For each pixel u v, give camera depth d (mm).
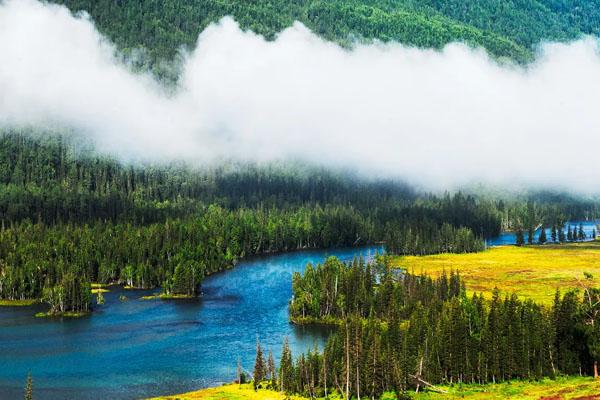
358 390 169875
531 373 183250
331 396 172375
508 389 171750
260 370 183375
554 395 156625
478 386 177875
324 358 177500
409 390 175250
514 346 183750
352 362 175250
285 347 182750
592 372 183625
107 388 180750
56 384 183875
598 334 180875
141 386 182500
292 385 176000
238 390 177000
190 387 181625
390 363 176625
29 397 161000
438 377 180500
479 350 184375
